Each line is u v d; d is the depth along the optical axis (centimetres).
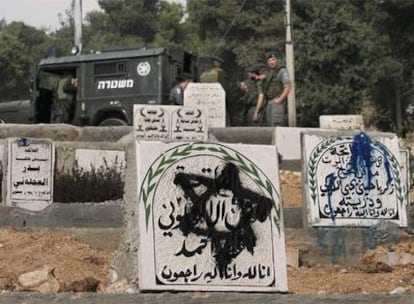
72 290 827
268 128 1664
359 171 1059
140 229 727
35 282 835
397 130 3972
